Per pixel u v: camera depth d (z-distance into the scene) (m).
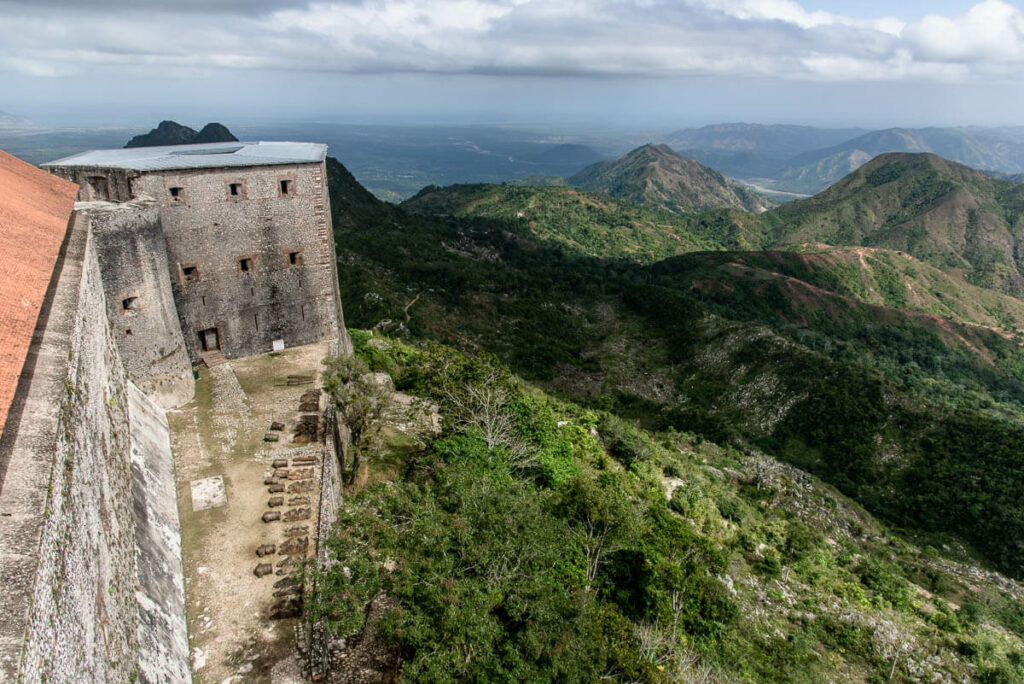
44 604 7.63
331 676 16.05
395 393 36.53
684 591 25.89
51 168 26.50
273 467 23.28
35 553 7.53
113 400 18.06
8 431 9.17
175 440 24.81
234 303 31.55
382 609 18.61
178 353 27.81
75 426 11.27
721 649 25.42
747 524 41.50
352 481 26.44
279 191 31.20
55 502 8.84
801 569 37.44
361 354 45.16
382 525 17.09
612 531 23.92
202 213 29.28
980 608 37.88
